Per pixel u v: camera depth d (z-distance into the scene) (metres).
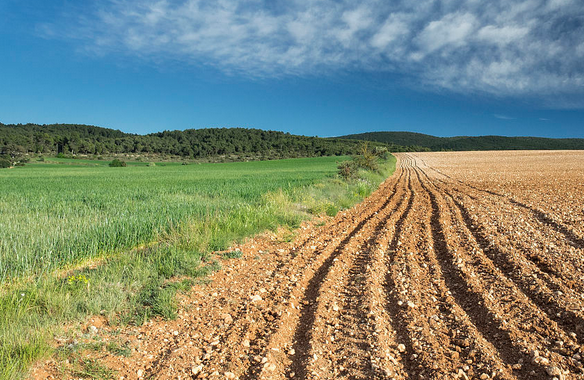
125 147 137.62
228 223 9.43
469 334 4.28
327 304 5.38
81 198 16.28
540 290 5.46
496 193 19.69
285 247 8.75
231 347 4.14
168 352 4.08
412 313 4.92
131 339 4.32
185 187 21.14
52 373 3.53
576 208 13.59
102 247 7.62
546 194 18.73
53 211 12.06
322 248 8.59
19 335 3.88
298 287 6.02
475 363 3.69
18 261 6.12
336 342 4.23
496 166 52.84
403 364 3.76
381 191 23.19
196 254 7.34
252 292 5.86
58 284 5.38
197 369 3.66
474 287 5.71
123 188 21.83
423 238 9.45
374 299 5.39
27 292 4.89
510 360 3.74
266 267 7.21
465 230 10.05
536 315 4.69
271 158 128.25
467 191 21.36
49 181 31.08
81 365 3.70
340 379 3.49
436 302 5.34
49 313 4.52
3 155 102.12
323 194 16.59
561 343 3.98
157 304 5.12
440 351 3.92
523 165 52.66
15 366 3.39
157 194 17.61
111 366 3.75
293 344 4.27
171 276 6.32
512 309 4.93
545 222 10.97
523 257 7.28
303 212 12.85
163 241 8.14
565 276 6.12
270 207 11.54
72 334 4.22
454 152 110.00
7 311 4.35
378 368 3.58
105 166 87.69
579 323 4.41
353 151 34.62
